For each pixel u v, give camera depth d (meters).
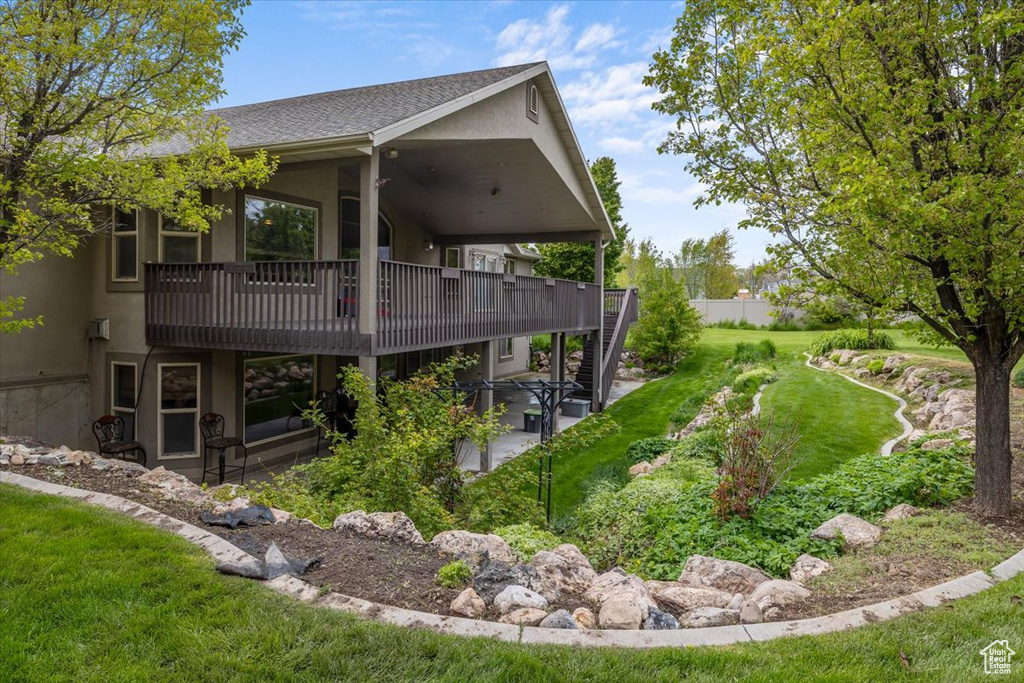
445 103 8.27
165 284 8.86
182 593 3.31
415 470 5.90
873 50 4.55
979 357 5.04
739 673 2.75
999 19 3.72
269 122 9.17
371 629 3.01
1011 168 4.21
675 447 9.06
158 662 2.74
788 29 4.86
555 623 3.18
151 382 9.16
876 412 10.63
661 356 21.73
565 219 14.96
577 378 15.92
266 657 2.77
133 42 6.27
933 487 5.53
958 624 3.18
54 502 4.61
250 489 5.89
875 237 4.64
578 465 10.12
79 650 2.80
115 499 4.76
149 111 6.61
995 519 4.86
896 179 4.27
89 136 6.55
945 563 4.05
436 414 6.81
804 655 2.90
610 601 3.40
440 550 4.20
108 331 9.39
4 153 6.05
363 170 7.47
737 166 5.68
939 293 5.03
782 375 15.23
